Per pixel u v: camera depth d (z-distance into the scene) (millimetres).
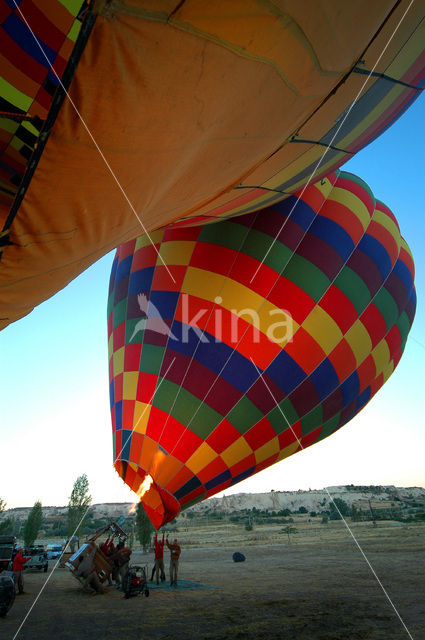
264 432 8477
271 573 12250
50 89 3090
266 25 3033
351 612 6793
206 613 7047
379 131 7121
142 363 8383
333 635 5500
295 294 8758
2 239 3412
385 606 7152
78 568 9859
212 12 2625
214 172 4633
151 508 8008
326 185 10258
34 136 3246
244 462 8398
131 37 2480
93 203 3547
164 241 9383
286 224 9203
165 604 7938
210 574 12602
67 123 2760
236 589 9508
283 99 4152
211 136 3832
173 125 3268
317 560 15500
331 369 9133
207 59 2918
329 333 8984
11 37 3047
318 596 8281
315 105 4918
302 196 9641
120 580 10453
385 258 10383
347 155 7332
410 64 5465
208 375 8086
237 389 8133
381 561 13992
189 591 9391
